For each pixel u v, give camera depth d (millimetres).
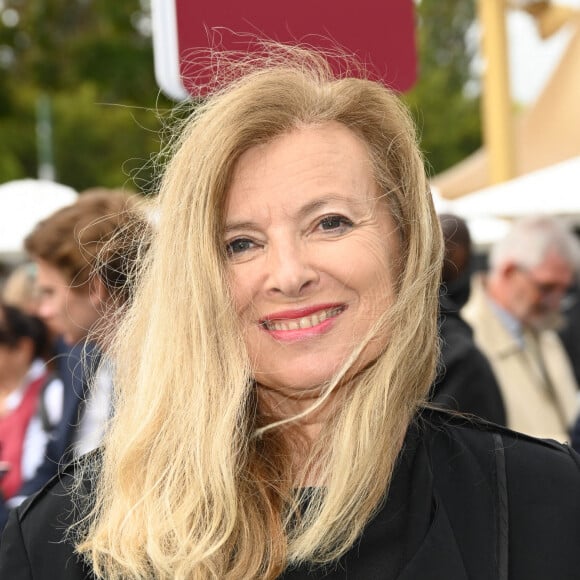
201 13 2240
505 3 8914
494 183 8914
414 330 1548
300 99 1545
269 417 1612
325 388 1548
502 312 4020
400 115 1603
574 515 1565
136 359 1646
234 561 1521
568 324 5723
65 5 21938
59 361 3428
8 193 9516
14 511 1629
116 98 21625
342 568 1520
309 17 2332
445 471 1594
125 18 21375
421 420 1658
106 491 1594
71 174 24719
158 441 1559
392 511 1558
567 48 9180
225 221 1535
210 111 1572
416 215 1576
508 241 4051
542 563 1526
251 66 1770
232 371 1530
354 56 2094
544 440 1670
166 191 1598
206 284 1527
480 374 2846
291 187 1509
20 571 1562
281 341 1532
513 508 1563
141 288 1676
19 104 23094
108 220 2748
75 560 1559
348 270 1509
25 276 4762
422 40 33938
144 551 1514
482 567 1515
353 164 1541
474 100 30688
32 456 3205
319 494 1555
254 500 1550
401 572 1499
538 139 9148
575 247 4102
